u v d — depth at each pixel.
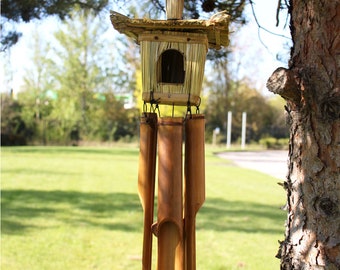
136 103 29.23
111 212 8.66
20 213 8.28
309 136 2.21
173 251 2.18
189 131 2.27
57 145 34.25
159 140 2.20
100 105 35.12
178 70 2.49
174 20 2.26
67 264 5.49
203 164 2.27
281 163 21.75
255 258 5.86
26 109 33.69
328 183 2.17
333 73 2.16
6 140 32.56
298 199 2.28
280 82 2.17
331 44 2.17
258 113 38.69
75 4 4.46
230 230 7.42
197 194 2.24
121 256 5.86
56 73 34.47
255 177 15.46
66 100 34.50
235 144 39.34
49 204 9.29
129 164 18.69
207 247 6.36
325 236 2.17
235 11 3.48
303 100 2.17
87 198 10.17
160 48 2.34
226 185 13.17
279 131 39.09
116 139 35.75
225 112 38.34
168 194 2.16
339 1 2.17
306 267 2.22
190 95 2.34
